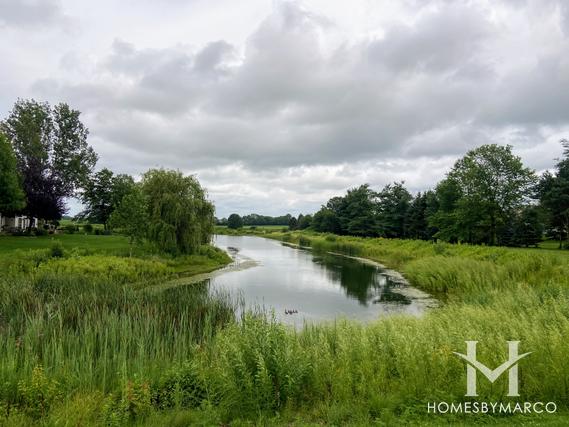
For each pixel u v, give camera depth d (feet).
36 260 72.28
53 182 168.86
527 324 26.63
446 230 176.04
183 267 99.40
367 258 153.48
